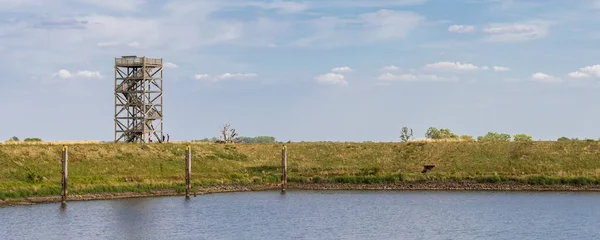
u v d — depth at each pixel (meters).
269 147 145.12
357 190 117.25
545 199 103.56
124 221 86.06
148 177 114.06
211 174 122.56
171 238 77.50
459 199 105.25
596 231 80.75
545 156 131.12
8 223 82.75
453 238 78.19
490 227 83.81
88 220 85.94
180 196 107.75
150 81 139.12
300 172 127.00
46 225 82.31
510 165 128.88
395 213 93.62
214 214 92.31
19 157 111.31
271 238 78.06
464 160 132.88
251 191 115.56
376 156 139.00
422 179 118.31
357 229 83.12
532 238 77.88
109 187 103.81
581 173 118.31
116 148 126.12
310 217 90.56
